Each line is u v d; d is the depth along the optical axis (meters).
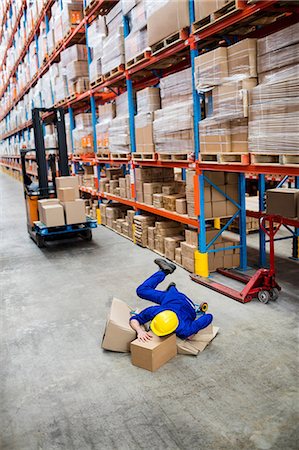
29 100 17.50
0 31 25.58
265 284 4.62
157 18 5.66
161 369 3.41
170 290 3.96
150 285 4.15
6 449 2.60
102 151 9.07
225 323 4.18
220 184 5.59
